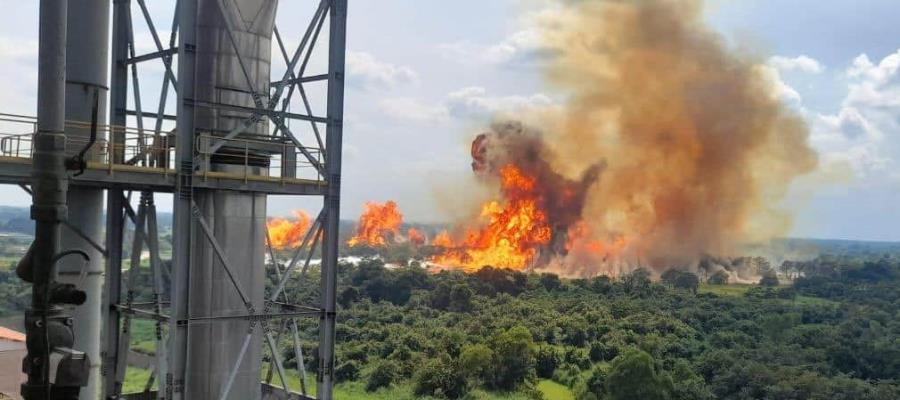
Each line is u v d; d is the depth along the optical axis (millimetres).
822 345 83125
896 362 77062
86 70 22562
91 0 22625
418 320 92750
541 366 73500
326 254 21422
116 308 22062
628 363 64688
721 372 71688
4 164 16469
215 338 20578
